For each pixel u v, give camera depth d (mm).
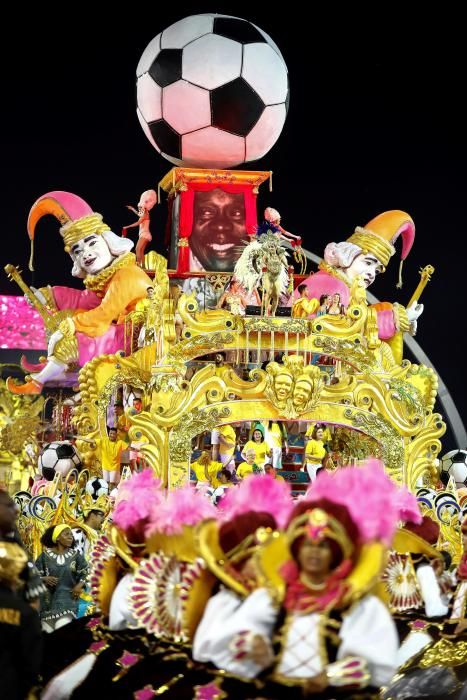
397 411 12953
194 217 14969
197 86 14477
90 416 13594
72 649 8023
